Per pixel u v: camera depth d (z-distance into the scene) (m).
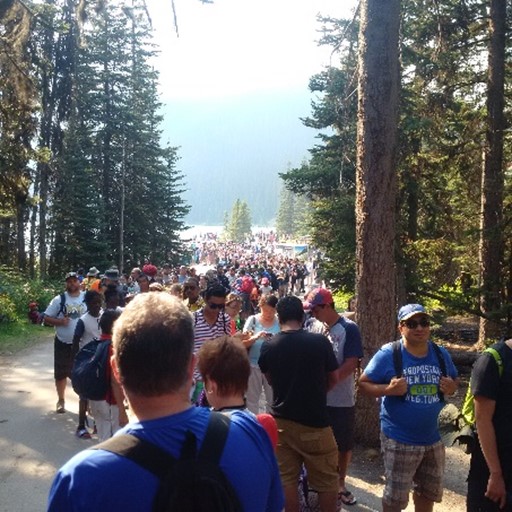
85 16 14.15
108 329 5.18
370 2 6.83
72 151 33.69
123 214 39.84
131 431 1.65
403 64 12.05
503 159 15.16
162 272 25.48
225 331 6.34
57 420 7.93
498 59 14.22
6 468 6.15
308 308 5.43
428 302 14.55
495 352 3.24
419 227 13.97
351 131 11.51
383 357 4.40
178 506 1.55
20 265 29.31
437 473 4.40
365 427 7.02
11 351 13.35
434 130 13.16
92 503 1.53
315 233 17.72
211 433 1.71
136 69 40.25
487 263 13.07
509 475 3.20
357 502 5.57
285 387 4.27
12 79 16.05
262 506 1.76
